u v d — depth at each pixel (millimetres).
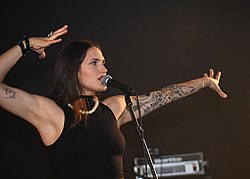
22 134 9281
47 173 9203
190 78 9633
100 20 9680
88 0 9672
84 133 4516
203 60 9648
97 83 4766
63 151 4469
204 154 9492
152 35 9703
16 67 9344
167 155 9500
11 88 4422
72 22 9594
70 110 4648
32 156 9273
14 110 4438
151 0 9719
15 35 9555
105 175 4492
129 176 9336
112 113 4875
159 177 8898
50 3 9625
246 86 9555
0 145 9289
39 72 9367
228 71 9617
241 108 9539
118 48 9688
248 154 9422
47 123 4543
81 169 4445
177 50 9695
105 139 4570
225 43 9664
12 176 9234
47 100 4594
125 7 9719
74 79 4738
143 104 5379
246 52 9617
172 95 5488
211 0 9695
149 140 9578
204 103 9617
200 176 9062
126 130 9523
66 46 4871
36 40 4582
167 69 9680
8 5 9625
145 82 9648
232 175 9406
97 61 4820
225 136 9516
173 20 9727
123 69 9656
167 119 9617
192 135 9562
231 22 9672
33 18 9594
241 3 9672
